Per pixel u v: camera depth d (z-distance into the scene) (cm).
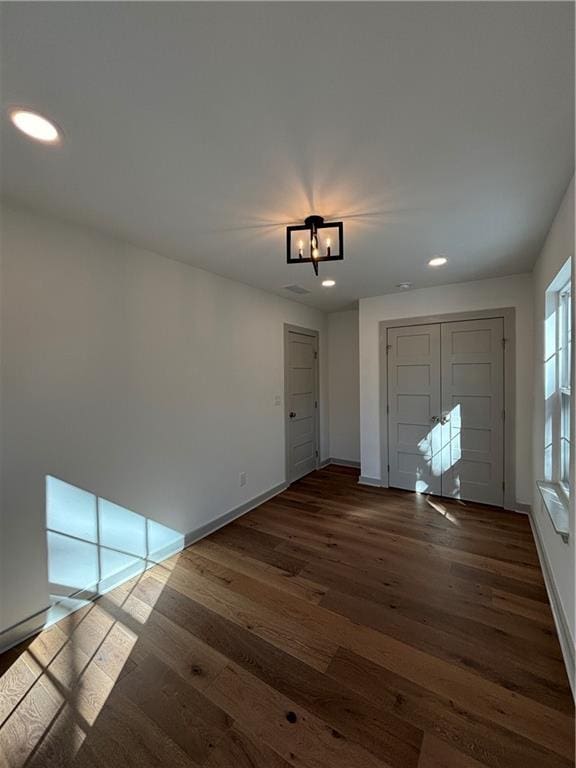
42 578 192
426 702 143
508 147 143
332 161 152
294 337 442
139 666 164
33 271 191
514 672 157
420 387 390
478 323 353
